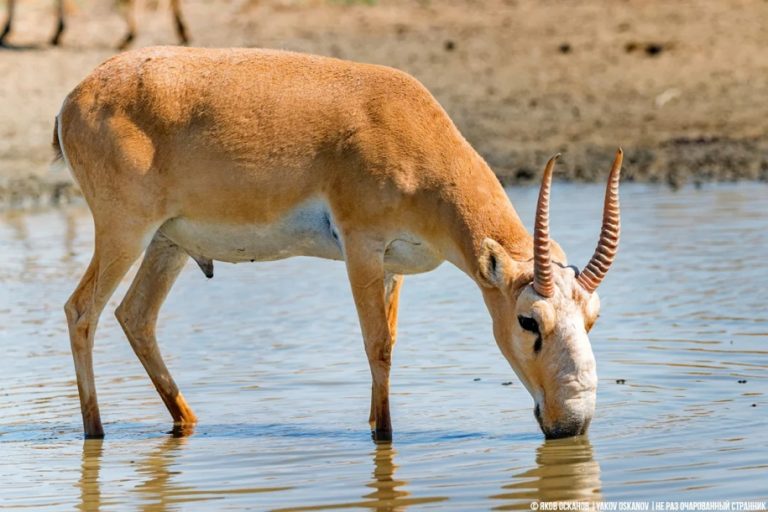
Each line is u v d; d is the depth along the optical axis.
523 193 47.19
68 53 68.56
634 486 18.55
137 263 39.25
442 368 26.45
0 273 36.88
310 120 22.58
